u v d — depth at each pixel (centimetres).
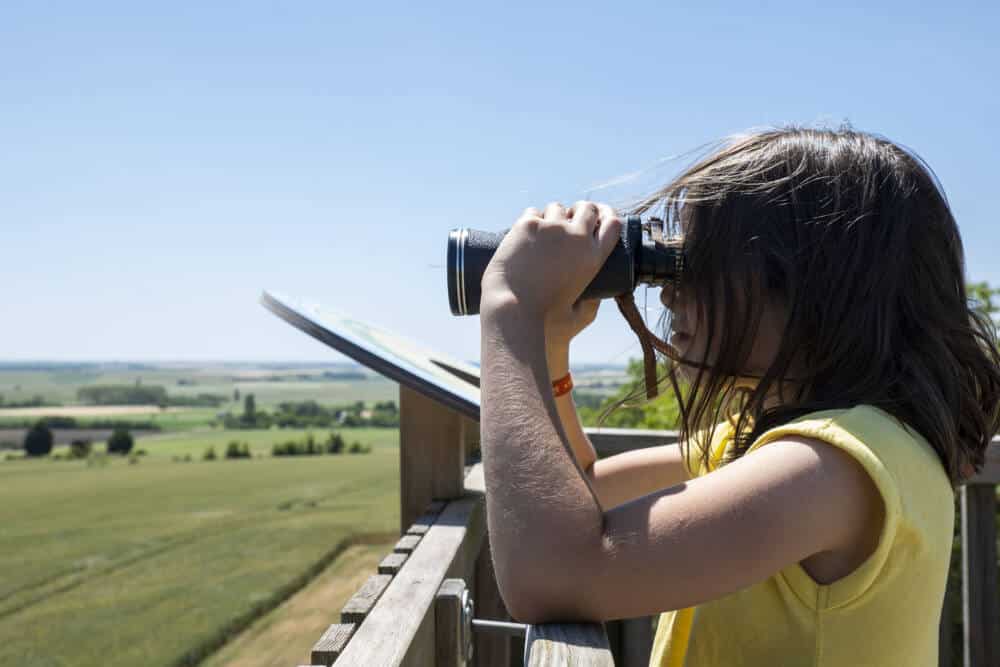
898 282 74
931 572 66
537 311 75
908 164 78
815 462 64
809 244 74
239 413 13688
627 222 82
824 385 74
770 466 64
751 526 61
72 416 12862
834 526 63
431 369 139
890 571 64
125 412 14200
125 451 8350
